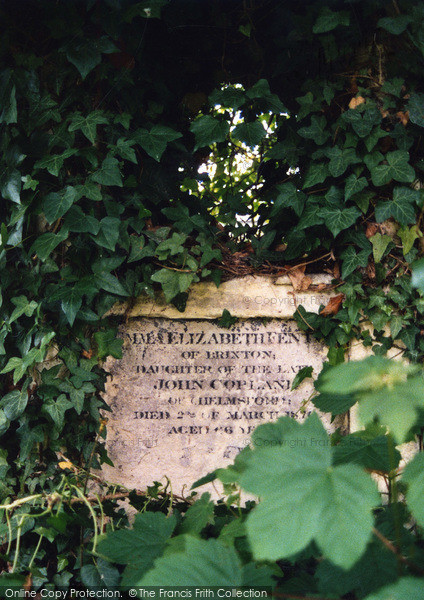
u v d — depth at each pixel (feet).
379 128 8.95
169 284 8.96
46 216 8.05
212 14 10.61
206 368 9.53
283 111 9.25
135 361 9.43
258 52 11.00
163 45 10.60
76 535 8.02
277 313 9.50
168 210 9.25
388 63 9.27
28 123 8.41
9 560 7.94
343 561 1.78
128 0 8.36
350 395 3.83
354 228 9.32
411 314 9.34
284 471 1.99
